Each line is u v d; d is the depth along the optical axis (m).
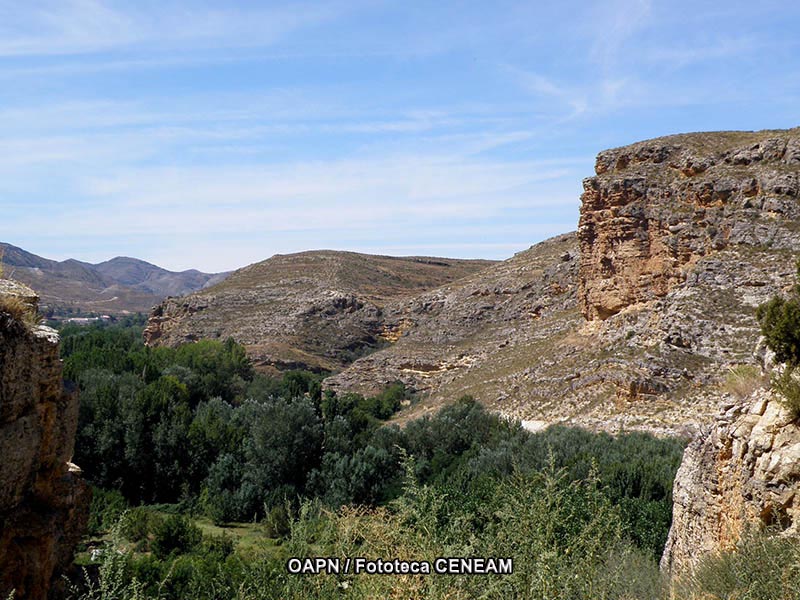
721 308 52.62
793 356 12.66
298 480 50.78
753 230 54.72
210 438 54.59
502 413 59.62
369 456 49.28
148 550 32.91
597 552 10.55
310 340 114.94
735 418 12.89
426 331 109.56
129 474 52.31
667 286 58.94
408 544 9.57
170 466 52.56
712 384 48.19
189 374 74.56
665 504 27.25
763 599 8.88
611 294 62.72
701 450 13.95
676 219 58.53
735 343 49.84
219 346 98.44
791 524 10.62
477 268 177.25
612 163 67.06
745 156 57.88
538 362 66.88
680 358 51.47
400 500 10.40
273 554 20.77
